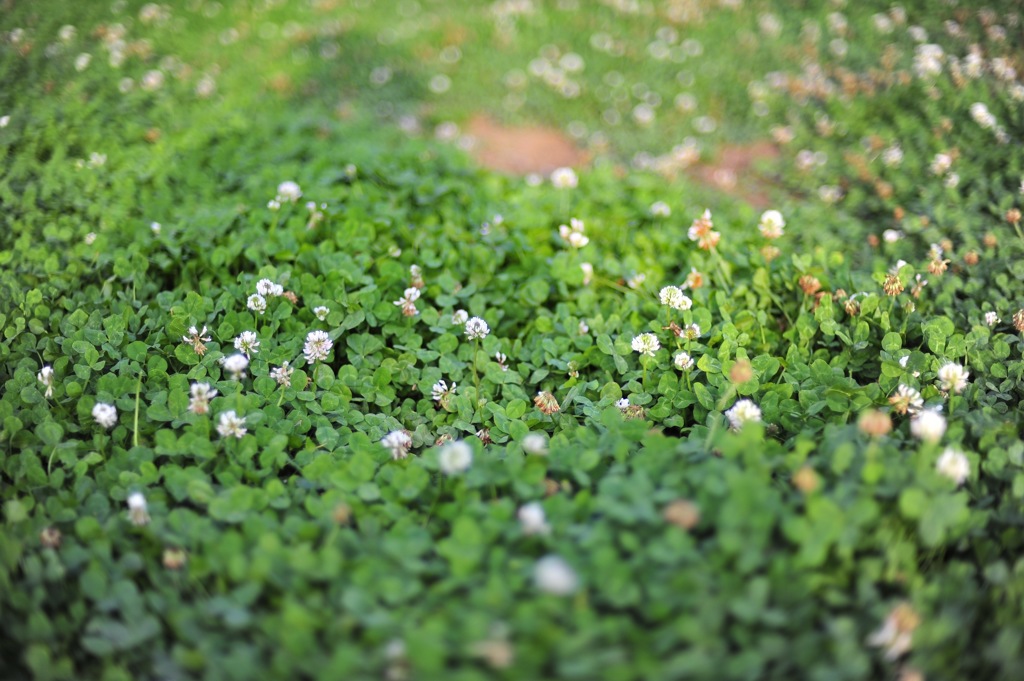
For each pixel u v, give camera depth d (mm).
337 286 944
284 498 766
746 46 1593
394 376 915
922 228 1058
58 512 760
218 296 957
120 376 865
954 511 699
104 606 701
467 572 691
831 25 1575
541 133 1450
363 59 1582
